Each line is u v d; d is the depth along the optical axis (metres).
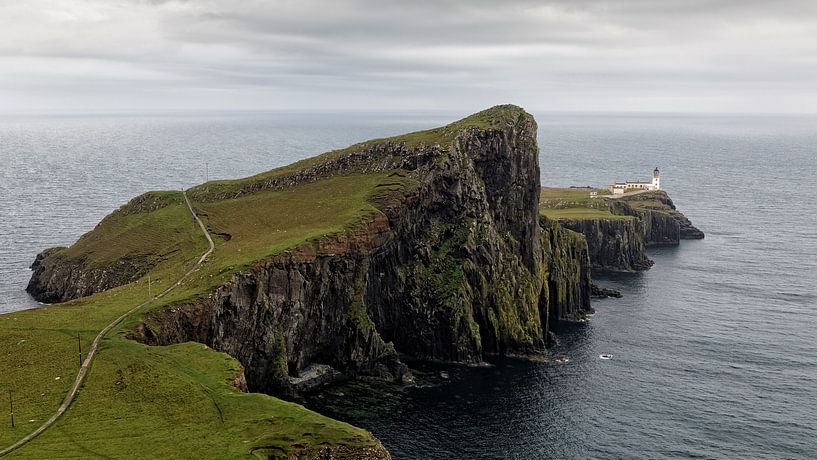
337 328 163.62
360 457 89.69
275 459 86.81
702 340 186.75
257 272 149.25
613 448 127.75
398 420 136.50
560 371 164.75
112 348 112.56
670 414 141.88
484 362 171.75
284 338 152.00
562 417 139.75
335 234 165.75
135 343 116.25
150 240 197.25
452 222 190.25
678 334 192.00
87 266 193.38
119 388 101.19
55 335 118.56
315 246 160.75
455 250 185.38
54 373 105.12
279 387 146.62
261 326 148.12
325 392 150.12
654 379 159.75
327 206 189.75
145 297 140.38
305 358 158.00
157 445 87.62
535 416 139.88
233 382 109.12
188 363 113.12
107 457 84.31
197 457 85.12
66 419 92.88
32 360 109.19
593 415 140.88
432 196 190.75
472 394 150.25
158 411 96.25
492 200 199.75
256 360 147.75
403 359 173.88
